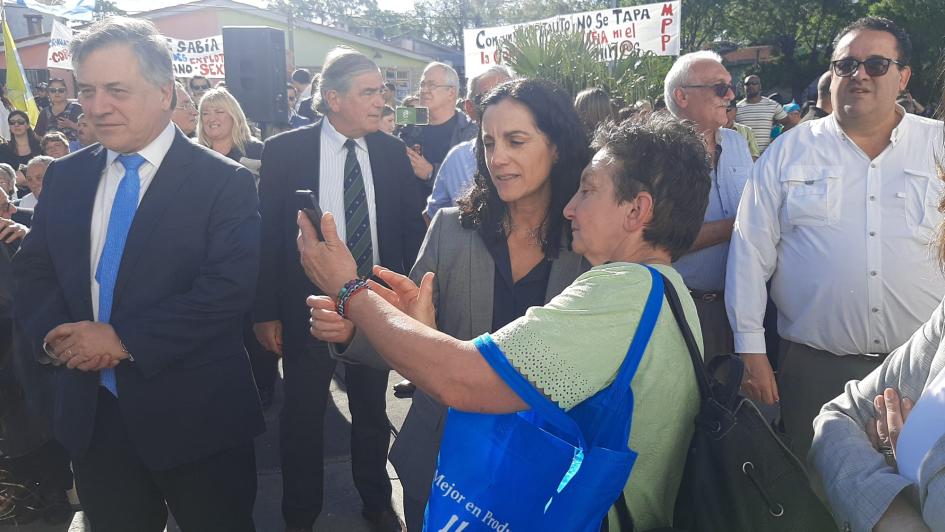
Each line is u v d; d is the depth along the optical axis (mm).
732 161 3250
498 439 1343
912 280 2520
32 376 2967
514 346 1315
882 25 2525
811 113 5164
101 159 2287
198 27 27469
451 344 1359
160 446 2172
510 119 1791
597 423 1348
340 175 3184
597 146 1584
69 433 2191
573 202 1568
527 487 1307
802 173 2658
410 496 1932
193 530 2318
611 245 1521
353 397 3201
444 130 5613
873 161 2559
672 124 1540
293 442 3043
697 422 1404
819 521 1312
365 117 3119
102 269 2188
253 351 4562
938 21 22406
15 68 11359
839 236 2580
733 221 3080
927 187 2496
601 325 1331
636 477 1421
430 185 5016
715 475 1360
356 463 3258
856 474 1425
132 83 2096
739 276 2771
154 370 2094
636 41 8805
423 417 1972
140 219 2166
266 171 3148
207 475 2289
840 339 2611
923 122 2568
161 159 2217
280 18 28344
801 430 2766
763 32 34062
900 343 2572
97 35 2090
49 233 2248
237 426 2312
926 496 1251
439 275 2002
